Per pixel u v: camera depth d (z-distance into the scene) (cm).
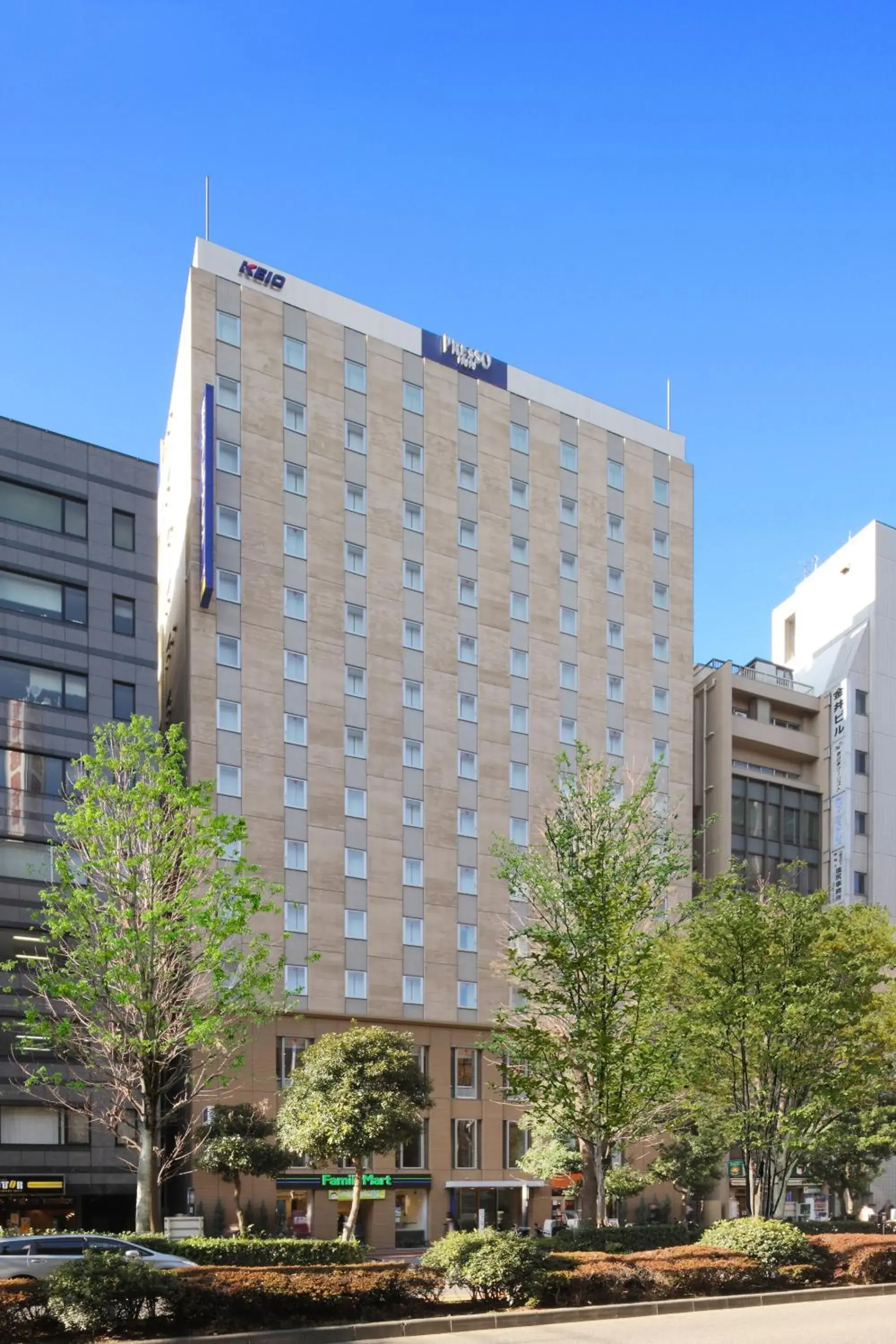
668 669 8225
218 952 3575
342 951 6562
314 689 6775
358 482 7181
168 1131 6072
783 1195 3669
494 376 7881
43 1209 5506
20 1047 5338
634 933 3378
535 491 7894
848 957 3666
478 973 7006
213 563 6475
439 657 7262
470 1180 6725
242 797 6419
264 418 6919
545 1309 2395
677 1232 3834
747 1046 3572
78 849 4603
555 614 7794
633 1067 3231
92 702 6062
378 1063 4856
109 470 6394
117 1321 2016
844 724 9088
